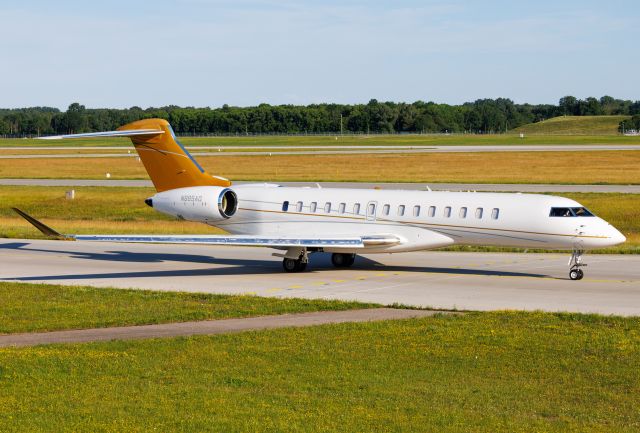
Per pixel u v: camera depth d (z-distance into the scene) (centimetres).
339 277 5631
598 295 4809
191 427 2436
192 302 4625
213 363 3195
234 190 6325
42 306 4519
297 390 2825
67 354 3334
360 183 13175
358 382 2930
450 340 3581
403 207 5709
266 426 2442
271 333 3738
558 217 5266
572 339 3588
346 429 2422
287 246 5556
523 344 3506
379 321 4022
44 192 12712
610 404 2694
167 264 6391
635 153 19338
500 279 5466
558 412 2605
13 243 7806
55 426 2445
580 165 16575
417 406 2647
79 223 9644
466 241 5541
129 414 2556
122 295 4872
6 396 2752
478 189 12025
